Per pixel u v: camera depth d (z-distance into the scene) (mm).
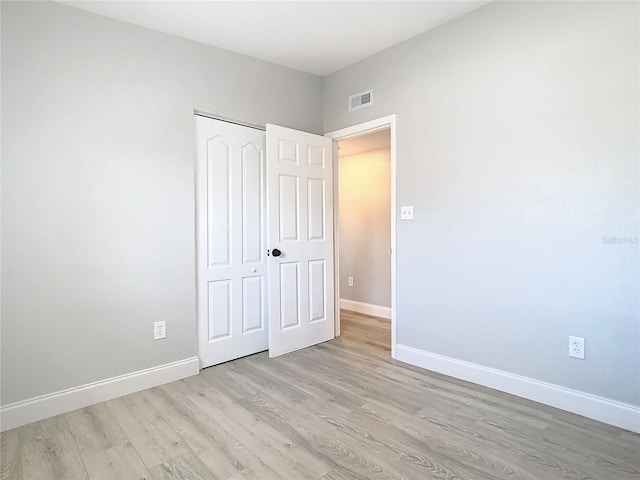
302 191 3357
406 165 2965
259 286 3242
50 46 2211
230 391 2480
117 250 2457
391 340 3355
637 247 1923
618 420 1990
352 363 2996
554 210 2199
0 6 2057
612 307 2006
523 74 2301
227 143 3031
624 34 1938
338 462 1709
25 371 2129
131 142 2516
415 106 2887
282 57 3184
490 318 2498
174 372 2691
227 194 3027
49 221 2209
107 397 2396
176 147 2721
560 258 2184
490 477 1597
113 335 2439
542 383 2270
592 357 2078
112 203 2438
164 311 2658
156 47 2635
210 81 2900
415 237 2918
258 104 3193
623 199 1960
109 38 2432
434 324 2816
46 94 2197
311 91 3588
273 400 2338
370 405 2260
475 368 2582
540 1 2221
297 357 3135
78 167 2307
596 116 2035
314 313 3479
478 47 2504
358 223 4922
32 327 2154
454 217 2670
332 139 3621
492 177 2461
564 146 2150
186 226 2770
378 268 4688
